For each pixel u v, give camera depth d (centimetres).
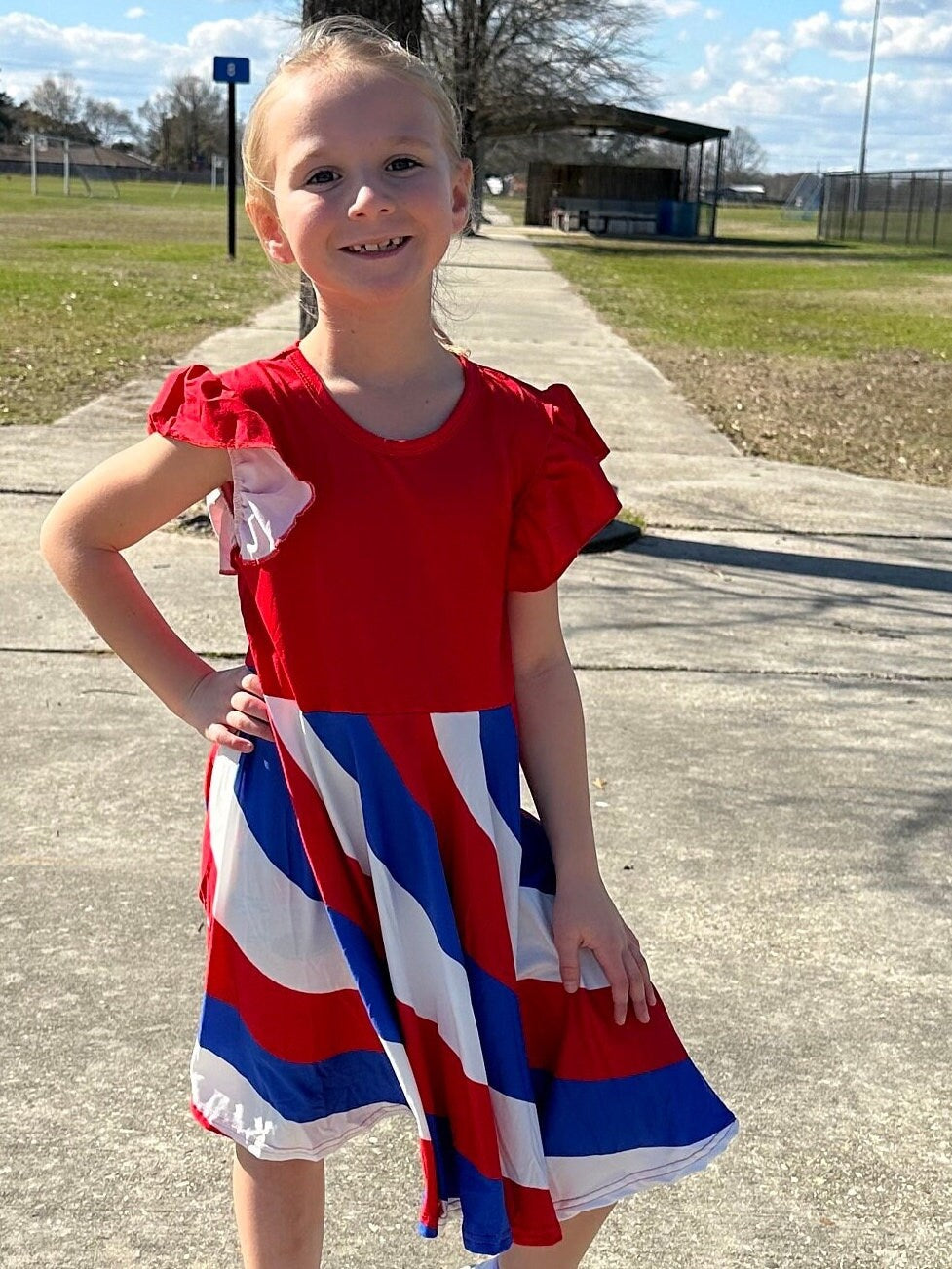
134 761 420
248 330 1480
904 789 426
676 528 732
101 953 317
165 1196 244
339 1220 241
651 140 5000
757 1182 254
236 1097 182
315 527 169
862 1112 274
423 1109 170
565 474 178
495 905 175
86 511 176
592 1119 176
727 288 2608
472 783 174
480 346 1438
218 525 178
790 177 11738
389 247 171
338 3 639
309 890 177
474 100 3203
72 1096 268
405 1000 172
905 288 2825
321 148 172
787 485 857
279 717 175
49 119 12488
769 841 387
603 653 536
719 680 514
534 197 4953
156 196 7431
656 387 1241
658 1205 248
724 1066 286
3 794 393
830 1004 311
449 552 171
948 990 319
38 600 562
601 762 434
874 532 746
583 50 3403
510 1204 173
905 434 1066
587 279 2592
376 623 171
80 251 2748
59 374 1128
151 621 182
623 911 345
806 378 1367
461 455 172
